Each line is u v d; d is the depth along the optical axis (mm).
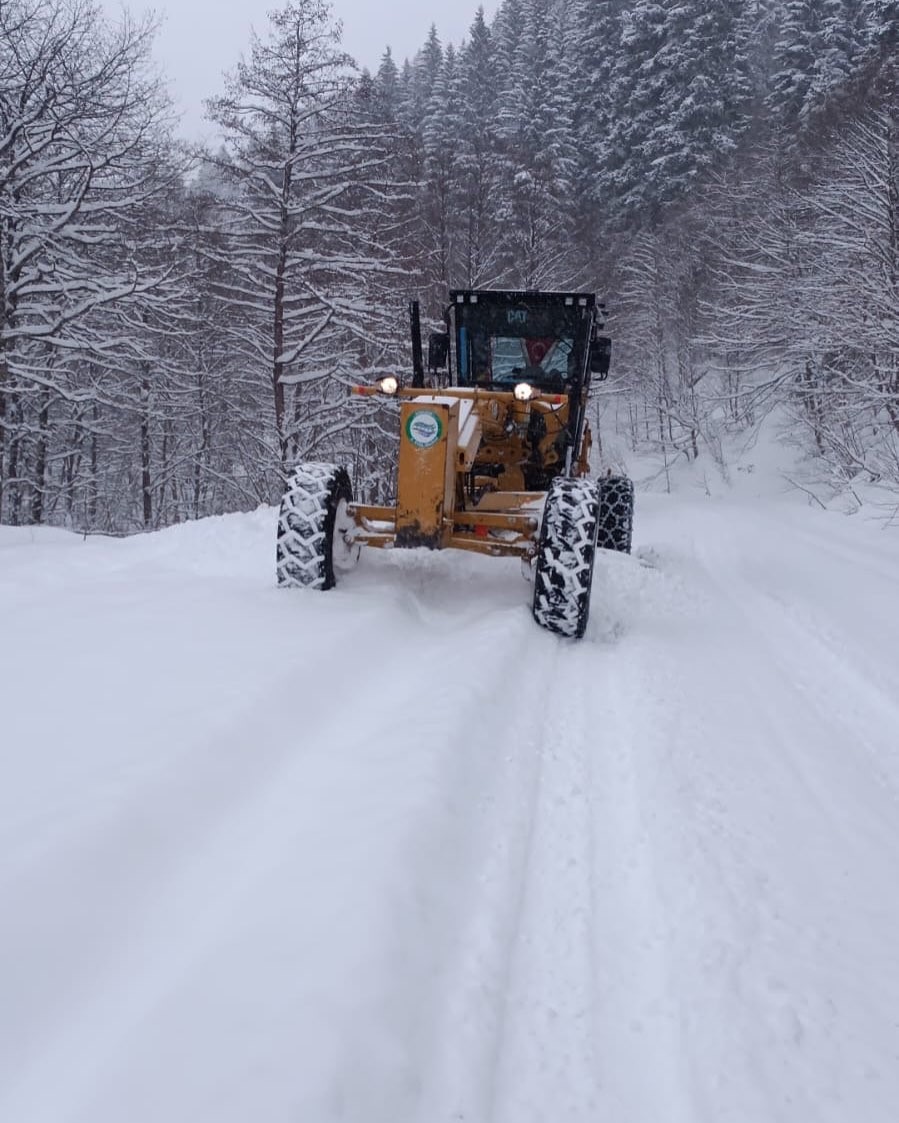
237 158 17141
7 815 2637
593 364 7926
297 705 3840
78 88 14383
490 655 4699
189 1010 1989
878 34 35719
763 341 23953
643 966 2500
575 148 45844
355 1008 2025
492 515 5852
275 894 2465
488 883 2783
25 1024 1949
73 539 9477
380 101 22500
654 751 3816
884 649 5902
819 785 3715
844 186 20375
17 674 3951
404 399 6215
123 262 15242
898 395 16516
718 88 43750
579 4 53469
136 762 3031
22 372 13734
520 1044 2188
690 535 14031
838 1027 2305
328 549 5812
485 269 25047
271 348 17734
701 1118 2008
